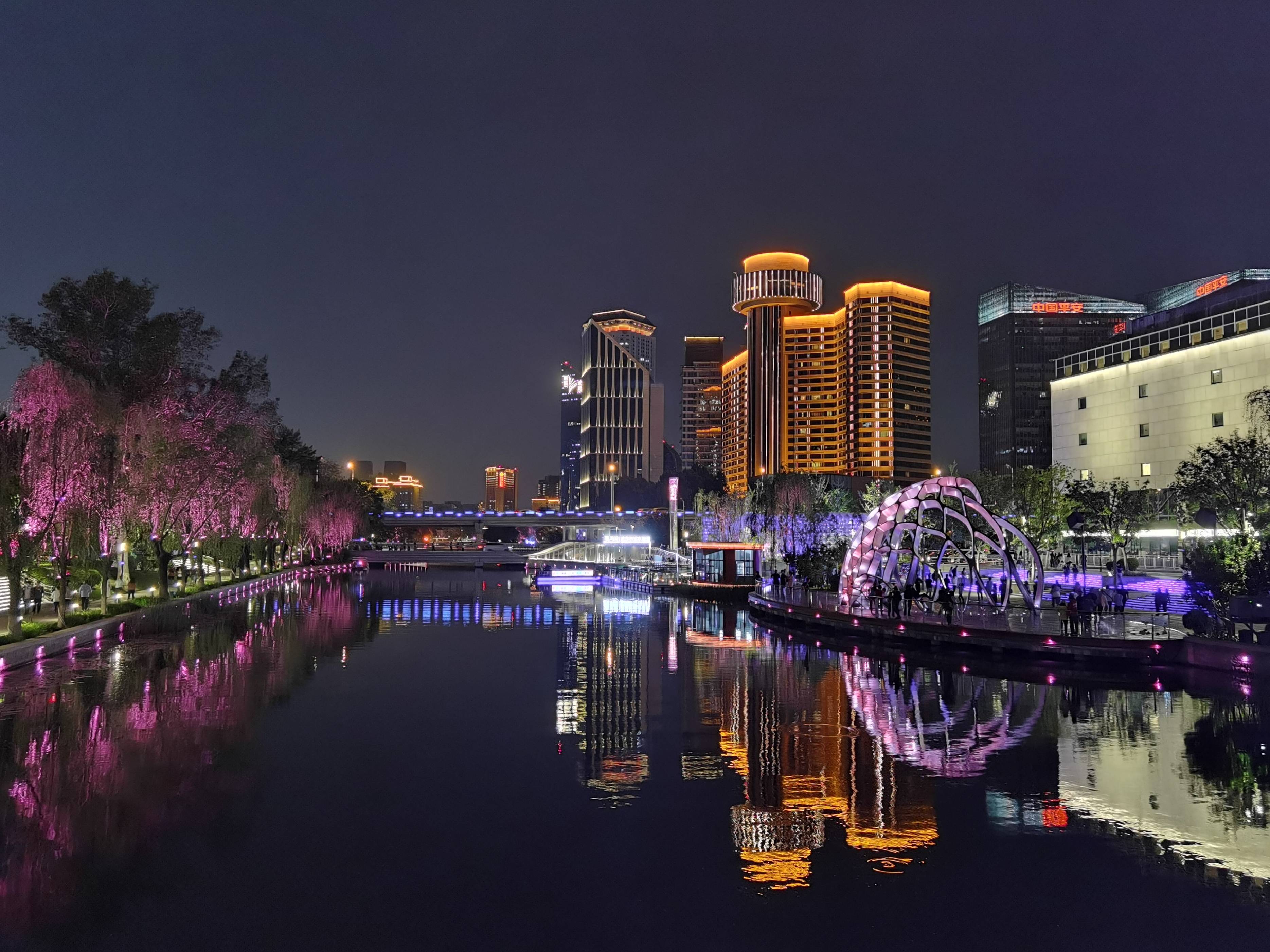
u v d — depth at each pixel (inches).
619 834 599.2
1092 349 4712.1
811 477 3961.6
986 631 1501.0
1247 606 1263.5
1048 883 514.6
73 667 1296.8
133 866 532.1
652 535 5851.4
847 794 688.4
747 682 1241.4
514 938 443.8
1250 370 3796.8
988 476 3528.5
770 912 476.1
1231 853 561.6
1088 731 900.6
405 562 6781.5
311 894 495.5
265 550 4023.1
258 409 2655.0
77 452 1545.3
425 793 687.1
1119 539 2775.6
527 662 1444.4
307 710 1009.5
